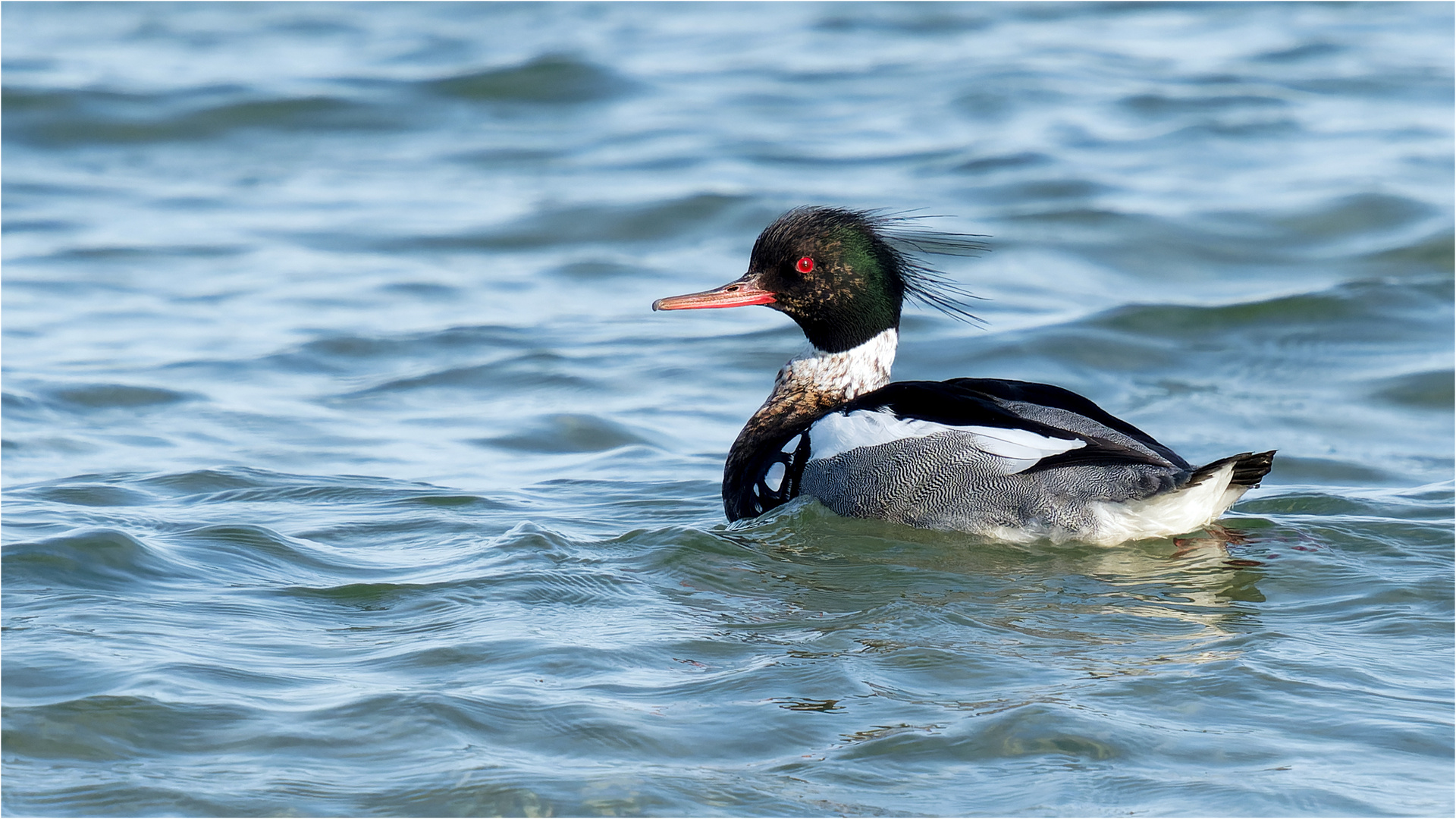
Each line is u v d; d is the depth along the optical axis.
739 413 15.29
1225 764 7.06
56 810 6.60
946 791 6.83
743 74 29.77
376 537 10.95
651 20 34.19
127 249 21.22
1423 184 22.33
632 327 18.17
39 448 13.62
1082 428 11.00
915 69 29.72
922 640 8.65
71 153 25.84
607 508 12.08
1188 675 8.07
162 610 8.99
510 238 21.80
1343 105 26.80
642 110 27.72
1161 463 10.48
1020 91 27.67
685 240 21.72
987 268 19.91
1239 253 20.48
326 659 8.24
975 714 7.57
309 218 22.75
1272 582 9.77
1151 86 28.05
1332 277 19.69
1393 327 17.59
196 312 18.62
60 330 17.78
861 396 11.97
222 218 22.80
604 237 21.84
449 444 14.15
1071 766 7.04
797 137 25.80
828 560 10.34
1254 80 28.31
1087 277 19.86
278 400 15.41
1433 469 13.55
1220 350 17.14
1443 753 7.16
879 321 12.41
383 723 7.38
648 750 7.18
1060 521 10.59
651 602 9.38
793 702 7.71
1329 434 14.61
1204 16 33.84
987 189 22.80
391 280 20.05
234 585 9.57
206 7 35.97
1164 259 20.33
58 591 9.21
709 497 12.52
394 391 15.86
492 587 9.58
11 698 7.57
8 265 20.42
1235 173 23.36
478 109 27.98
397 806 6.66
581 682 7.95
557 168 24.81
